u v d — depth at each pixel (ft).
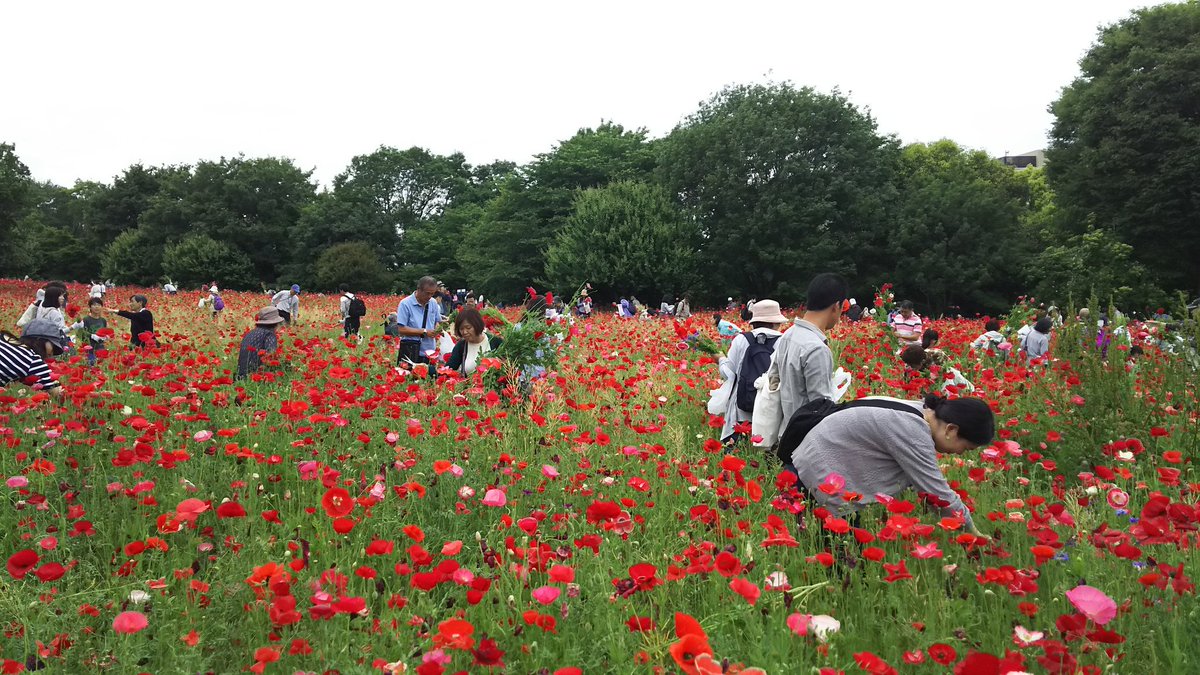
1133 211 106.32
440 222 216.54
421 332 26.53
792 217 132.26
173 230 222.89
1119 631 7.52
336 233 214.69
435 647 6.51
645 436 16.51
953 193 131.85
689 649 5.23
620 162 170.19
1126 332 21.66
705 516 10.05
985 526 11.04
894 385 21.04
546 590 7.22
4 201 138.10
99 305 31.04
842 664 7.27
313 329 51.21
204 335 39.11
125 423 14.57
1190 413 15.57
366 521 10.68
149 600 8.13
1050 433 15.40
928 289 130.00
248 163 229.66
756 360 15.85
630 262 133.49
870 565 8.88
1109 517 11.16
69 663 7.31
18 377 15.75
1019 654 6.38
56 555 9.84
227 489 12.05
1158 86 105.50
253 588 7.82
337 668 6.74
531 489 12.56
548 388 18.70
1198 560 9.00
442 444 14.20
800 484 11.05
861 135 136.56
